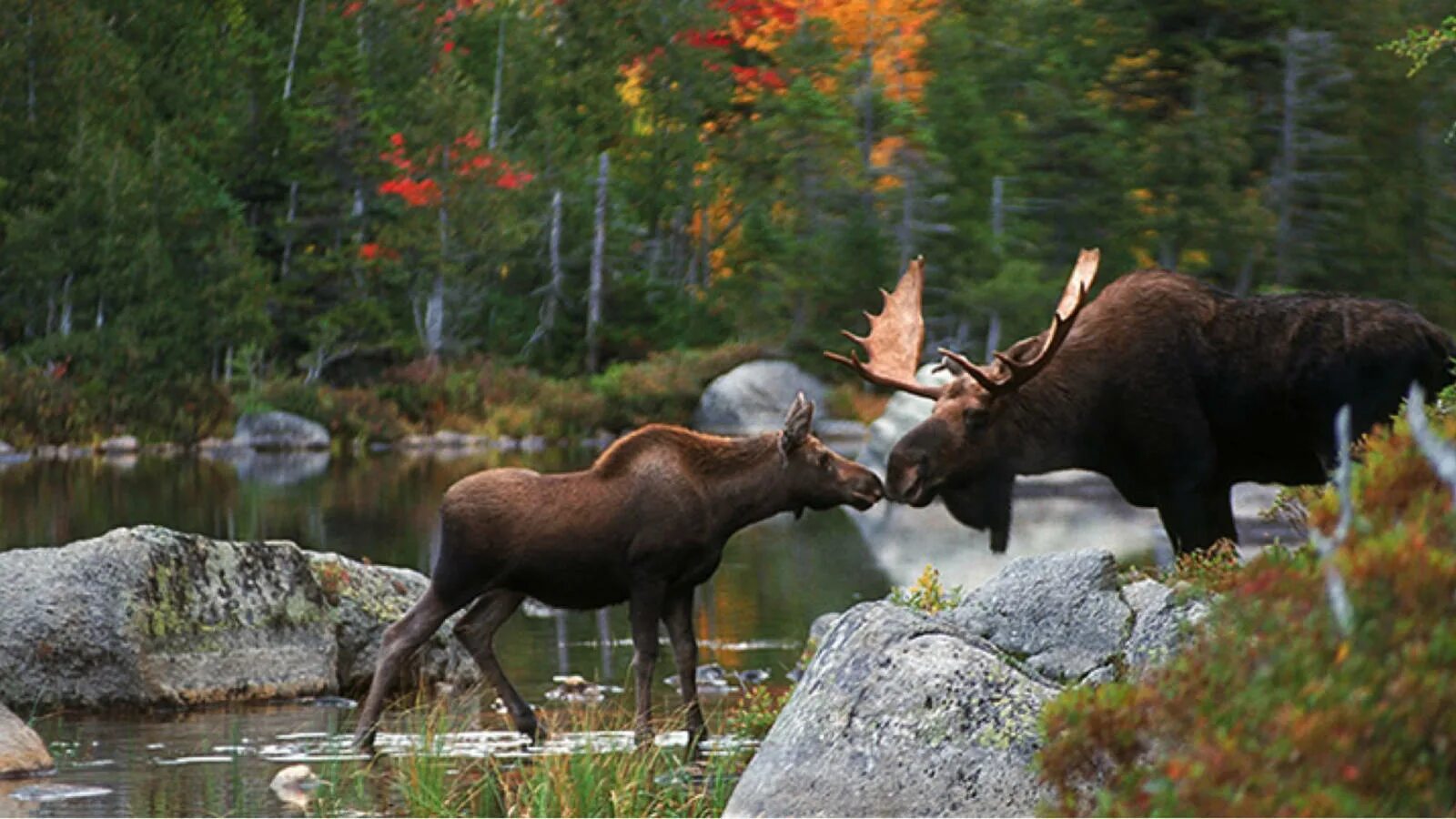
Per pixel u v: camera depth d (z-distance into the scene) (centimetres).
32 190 7281
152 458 5912
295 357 7831
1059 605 1207
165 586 1677
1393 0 7762
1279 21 7719
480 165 8156
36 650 1631
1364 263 7588
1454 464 646
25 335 7150
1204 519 1451
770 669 1838
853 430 6397
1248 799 593
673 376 7081
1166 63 7788
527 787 1212
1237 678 653
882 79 8144
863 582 2605
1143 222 7294
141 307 6838
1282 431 1442
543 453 6141
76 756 1395
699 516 1409
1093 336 1455
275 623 1734
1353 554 651
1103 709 695
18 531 3288
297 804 1213
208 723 1555
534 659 1925
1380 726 605
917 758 1018
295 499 4122
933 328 7162
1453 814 595
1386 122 7788
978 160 7731
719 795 1148
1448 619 625
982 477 1454
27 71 7588
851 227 7312
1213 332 1443
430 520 3578
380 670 1427
